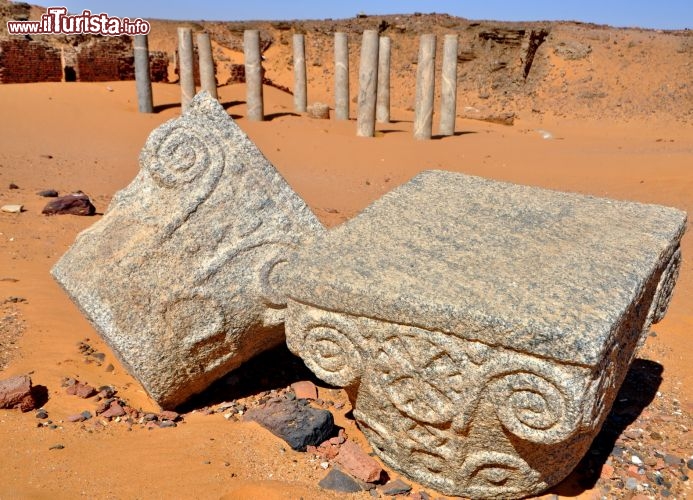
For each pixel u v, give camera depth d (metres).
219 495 2.98
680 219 3.82
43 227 7.59
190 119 3.76
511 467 2.95
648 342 5.25
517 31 36.09
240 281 3.70
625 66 35.00
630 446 3.70
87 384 3.98
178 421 3.70
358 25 42.41
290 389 4.13
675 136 24.83
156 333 3.51
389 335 2.87
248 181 3.75
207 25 46.03
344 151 15.81
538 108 32.66
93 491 2.95
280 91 27.80
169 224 3.56
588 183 12.42
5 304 5.11
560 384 2.45
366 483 3.14
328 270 2.99
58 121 18.00
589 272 2.92
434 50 17.77
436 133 21.38
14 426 3.43
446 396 2.80
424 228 3.41
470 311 2.58
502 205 3.77
